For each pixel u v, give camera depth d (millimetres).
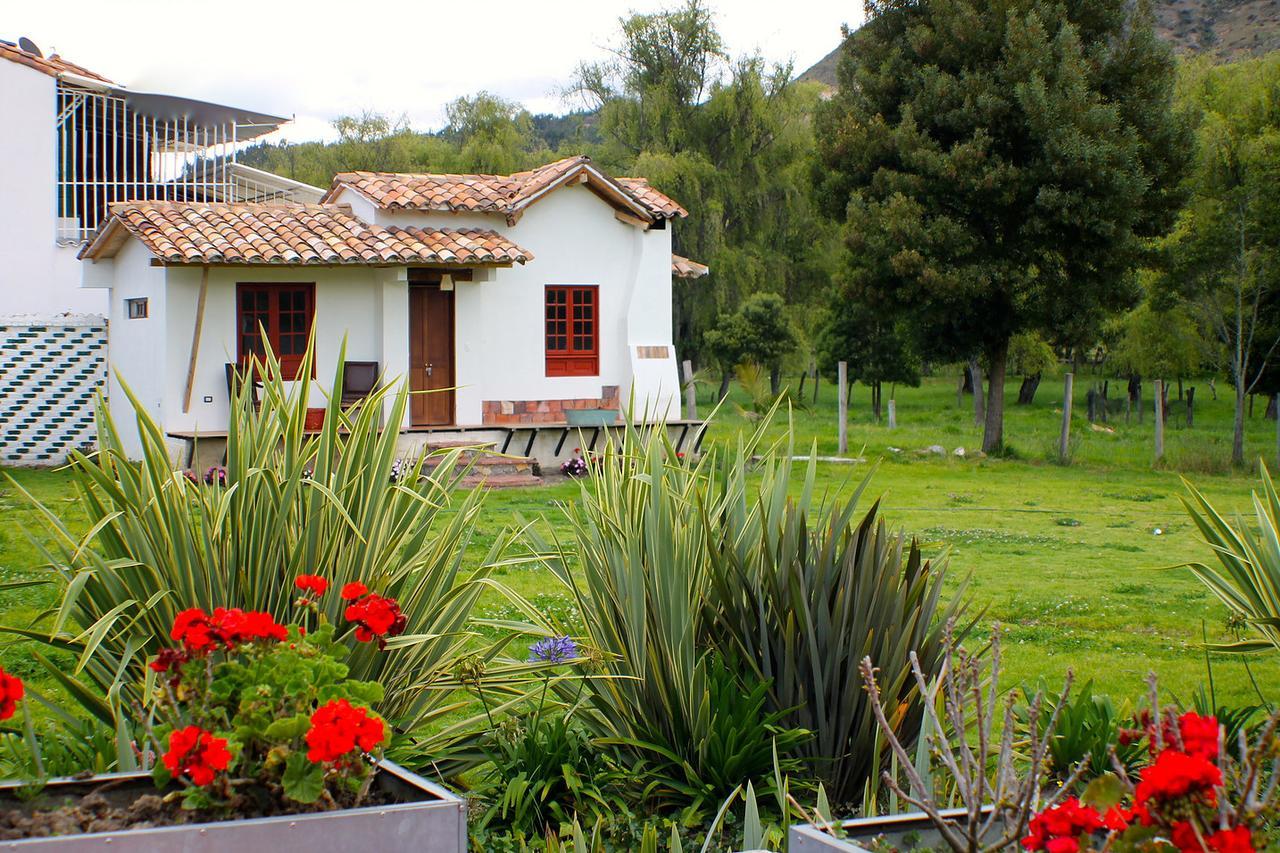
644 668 5820
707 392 46375
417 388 21922
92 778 3836
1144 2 27297
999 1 26859
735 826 5242
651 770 5645
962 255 27078
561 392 22891
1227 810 2893
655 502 5801
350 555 5445
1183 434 36281
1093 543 15766
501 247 21203
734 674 5641
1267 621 6391
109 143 29984
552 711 6277
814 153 30422
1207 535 7008
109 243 21547
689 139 43500
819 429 34625
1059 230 26906
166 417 19922
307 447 5598
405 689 5547
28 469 21156
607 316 23172
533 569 12391
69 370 22188
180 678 3904
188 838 3289
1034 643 10219
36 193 24781
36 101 24672
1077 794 5441
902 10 28641
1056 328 28219
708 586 5988
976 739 6145
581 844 4598
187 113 27156
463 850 3553
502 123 50656
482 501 6227
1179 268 27938
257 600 5355
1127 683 8867
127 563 5051
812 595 5738
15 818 3576
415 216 21625
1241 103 31125
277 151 56031
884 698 5449
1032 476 24266
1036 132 26078
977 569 13664
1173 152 27062
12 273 24703
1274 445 31469
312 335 5609
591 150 47062
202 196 29422
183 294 19953
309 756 3484
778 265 43688
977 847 3238
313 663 3939
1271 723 3082
